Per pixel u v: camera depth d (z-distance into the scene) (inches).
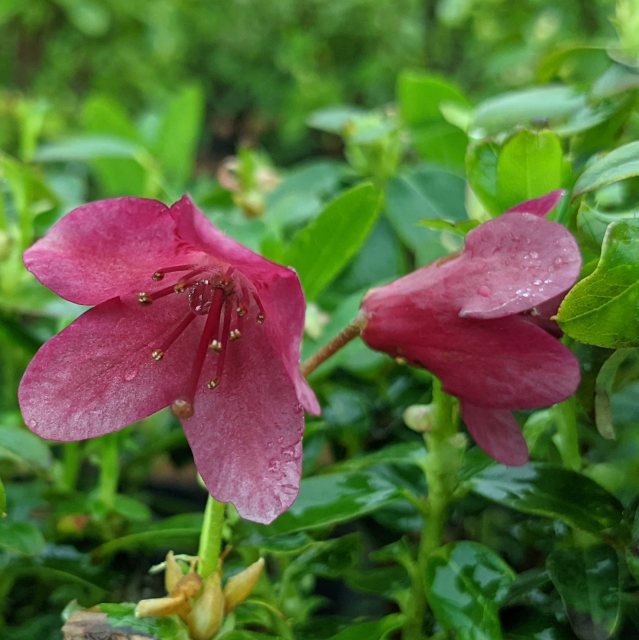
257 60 25.2
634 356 6.2
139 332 5.2
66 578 7.0
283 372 5.0
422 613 5.9
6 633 7.0
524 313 5.1
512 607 5.8
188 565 5.7
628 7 7.5
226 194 9.6
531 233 4.6
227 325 5.1
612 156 5.4
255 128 25.5
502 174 5.7
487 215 6.4
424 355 5.0
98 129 11.4
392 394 7.8
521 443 5.2
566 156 6.7
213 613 5.0
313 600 7.5
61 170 16.0
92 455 7.5
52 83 21.1
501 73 15.1
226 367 5.1
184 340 5.3
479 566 5.4
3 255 7.4
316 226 6.5
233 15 25.1
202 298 5.2
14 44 21.6
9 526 6.1
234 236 7.9
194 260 5.2
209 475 5.0
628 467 7.3
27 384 4.9
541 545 6.7
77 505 7.0
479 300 4.7
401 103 9.4
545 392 4.8
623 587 6.0
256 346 5.1
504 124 6.9
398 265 8.8
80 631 4.9
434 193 8.9
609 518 5.5
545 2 14.9
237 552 6.4
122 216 4.6
